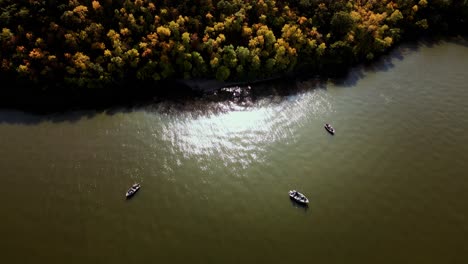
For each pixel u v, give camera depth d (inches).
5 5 3747.5
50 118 3671.3
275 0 4591.5
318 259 2940.5
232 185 3356.3
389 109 4276.6
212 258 2871.6
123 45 3892.7
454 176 3649.1
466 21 5605.3
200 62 4033.0
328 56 4645.7
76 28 3836.1
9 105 3703.3
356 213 3265.3
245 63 4229.8
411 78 4734.3
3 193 3088.1
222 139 3737.7
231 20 4227.4
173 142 3634.4
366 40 4778.5
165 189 3257.9
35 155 3368.6
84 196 3137.3
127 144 3555.6
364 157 3730.3
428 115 4247.0
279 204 3255.4
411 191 3484.3
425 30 5502.0
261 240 3009.4
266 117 4020.7
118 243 2888.8
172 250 2886.3
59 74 3759.8
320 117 4097.0
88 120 3700.8
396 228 3198.8
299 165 3585.1
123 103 3882.9
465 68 4975.4
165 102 3959.2
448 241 3157.0
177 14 4133.9
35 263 2728.8
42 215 2997.0
